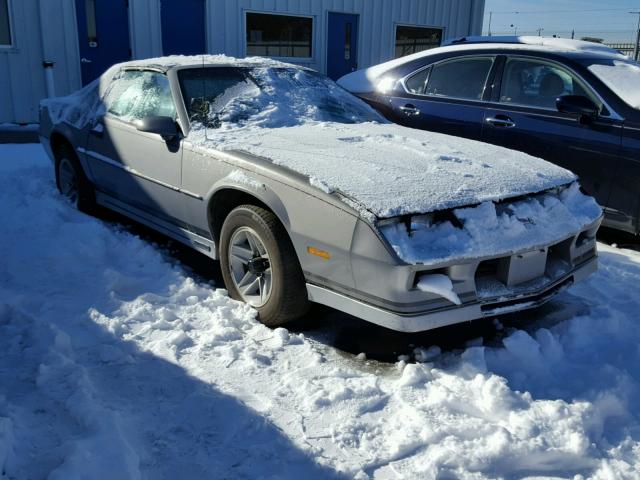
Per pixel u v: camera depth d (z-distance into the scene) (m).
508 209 3.10
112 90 4.94
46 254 4.23
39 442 2.28
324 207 2.96
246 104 4.32
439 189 3.00
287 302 3.31
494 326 3.53
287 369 2.99
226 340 3.26
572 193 3.52
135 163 4.39
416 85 6.29
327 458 2.34
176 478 2.19
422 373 2.94
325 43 13.47
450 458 2.33
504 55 5.68
